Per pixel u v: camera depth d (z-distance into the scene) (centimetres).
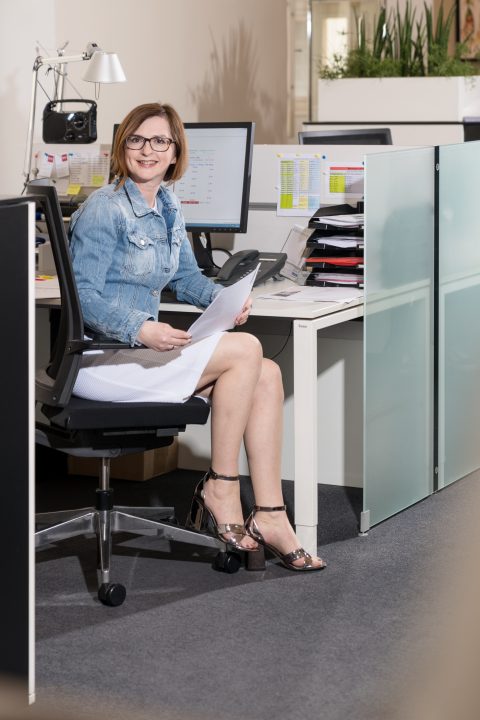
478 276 447
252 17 891
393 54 788
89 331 338
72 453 329
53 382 327
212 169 421
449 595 325
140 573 346
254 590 331
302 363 350
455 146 423
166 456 454
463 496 427
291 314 349
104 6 639
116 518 334
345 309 371
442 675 272
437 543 372
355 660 281
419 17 853
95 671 275
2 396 237
